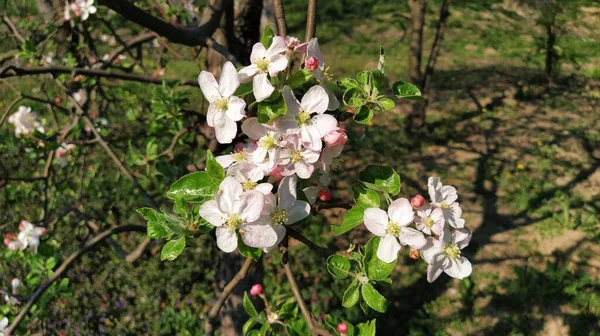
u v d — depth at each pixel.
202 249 1.07
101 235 0.50
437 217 0.27
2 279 0.79
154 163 0.63
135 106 0.98
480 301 1.03
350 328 0.31
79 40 0.77
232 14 0.63
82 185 0.86
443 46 2.13
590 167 1.39
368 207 0.28
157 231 0.27
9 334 0.46
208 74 0.26
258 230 0.25
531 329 0.98
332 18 2.38
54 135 0.63
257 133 0.26
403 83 0.28
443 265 0.28
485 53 2.08
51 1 0.74
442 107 1.69
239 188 0.25
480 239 1.17
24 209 0.86
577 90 1.81
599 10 2.25
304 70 0.26
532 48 2.06
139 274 1.02
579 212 1.24
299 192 0.29
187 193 0.27
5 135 0.88
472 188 1.33
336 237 1.15
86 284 0.99
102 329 0.94
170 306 0.99
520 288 1.05
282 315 0.43
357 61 2.02
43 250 0.50
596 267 1.10
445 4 1.51
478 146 1.48
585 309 1.01
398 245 0.26
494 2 2.49
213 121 0.26
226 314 0.73
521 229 1.20
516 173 1.37
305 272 1.06
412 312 1.01
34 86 1.32
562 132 1.55
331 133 0.26
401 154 1.45
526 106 1.70
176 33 0.49
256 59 0.26
